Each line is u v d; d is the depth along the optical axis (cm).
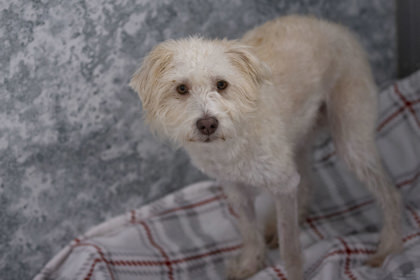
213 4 295
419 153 325
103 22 260
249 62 202
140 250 285
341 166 311
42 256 281
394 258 252
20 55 240
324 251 272
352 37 276
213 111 189
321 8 339
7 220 260
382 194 268
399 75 387
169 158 320
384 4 363
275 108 223
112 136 288
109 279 249
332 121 272
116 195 306
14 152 253
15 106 247
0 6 228
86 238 294
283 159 221
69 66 257
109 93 277
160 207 316
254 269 269
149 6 271
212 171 231
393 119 344
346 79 265
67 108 265
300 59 243
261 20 318
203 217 314
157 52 201
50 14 243
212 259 286
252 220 265
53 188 276
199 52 195
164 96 202
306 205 302
